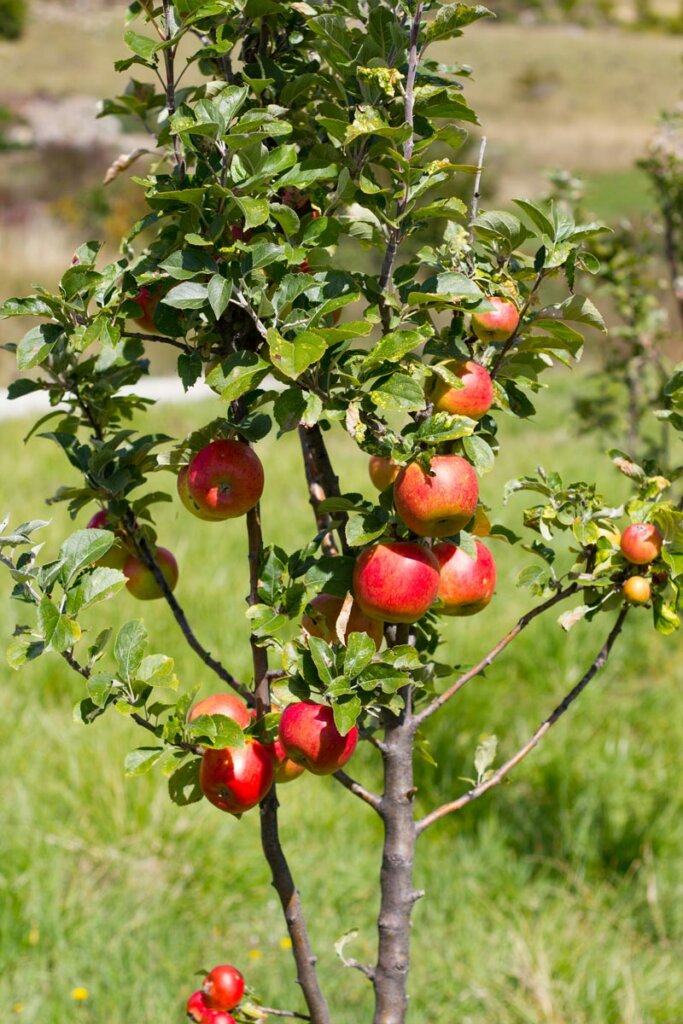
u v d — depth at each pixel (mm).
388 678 1978
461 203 2049
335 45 2057
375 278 2080
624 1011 2926
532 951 3061
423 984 3023
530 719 4246
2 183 18344
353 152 2109
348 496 2027
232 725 1959
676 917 3258
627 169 24875
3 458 7324
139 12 2098
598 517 2170
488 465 1989
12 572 1956
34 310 2016
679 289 4391
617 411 5297
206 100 1924
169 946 3098
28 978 2957
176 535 5789
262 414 1981
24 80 35500
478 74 41812
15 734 3850
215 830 3508
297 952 2164
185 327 2045
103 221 15664
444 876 3398
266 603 2035
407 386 1945
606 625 4980
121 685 1988
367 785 3818
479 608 2123
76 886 3289
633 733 4270
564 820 3619
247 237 2043
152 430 8398
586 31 53125
